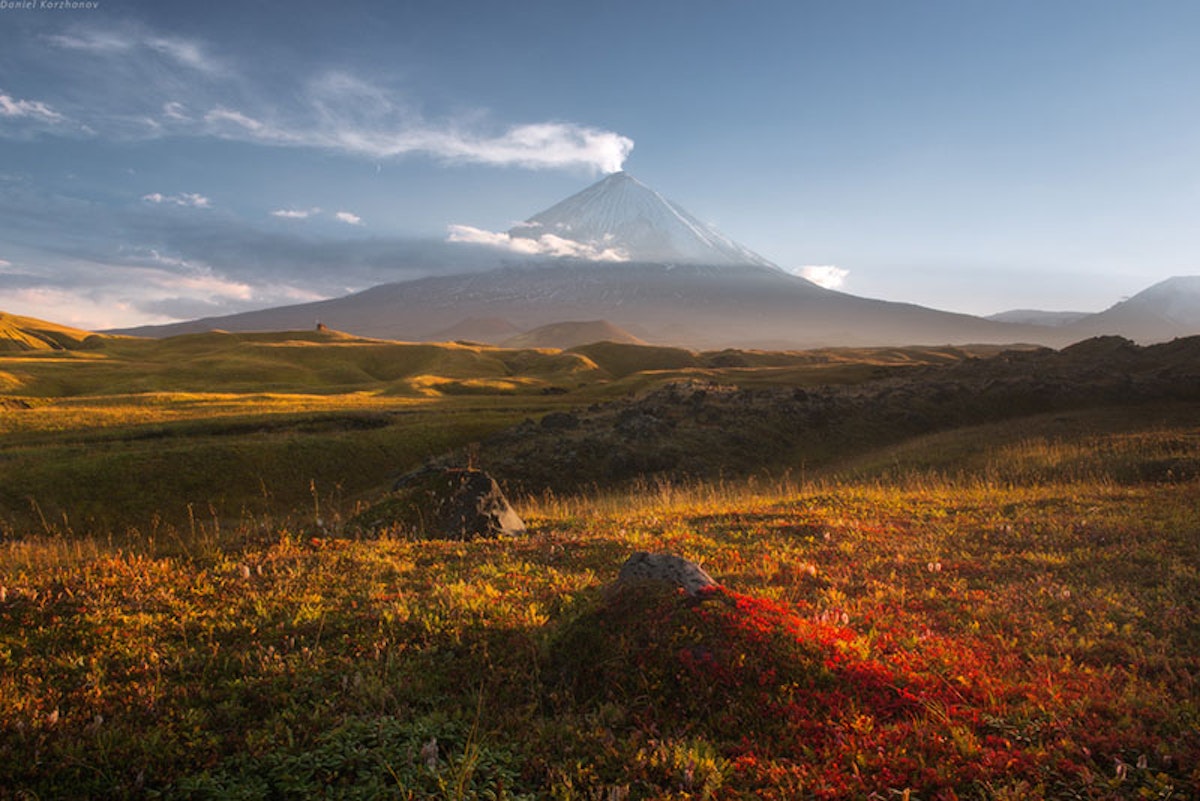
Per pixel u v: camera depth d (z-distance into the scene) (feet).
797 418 157.58
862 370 322.55
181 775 16.49
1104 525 44.39
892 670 20.98
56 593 29.78
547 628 25.31
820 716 18.52
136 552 40.60
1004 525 46.29
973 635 26.30
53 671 22.34
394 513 50.16
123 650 23.99
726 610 22.06
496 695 20.99
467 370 457.68
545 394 344.49
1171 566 34.47
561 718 19.33
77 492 114.83
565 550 41.06
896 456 118.01
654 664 20.47
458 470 53.52
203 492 124.06
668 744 17.16
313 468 140.87
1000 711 18.70
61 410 198.49
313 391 348.18
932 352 585.63
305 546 41.32
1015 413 177.47
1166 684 21.50
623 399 206.08
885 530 47.50
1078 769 15.51
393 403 259.80
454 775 15.49
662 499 72.54
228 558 37.09
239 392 329.52
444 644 24.47
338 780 16.14
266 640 25.17
